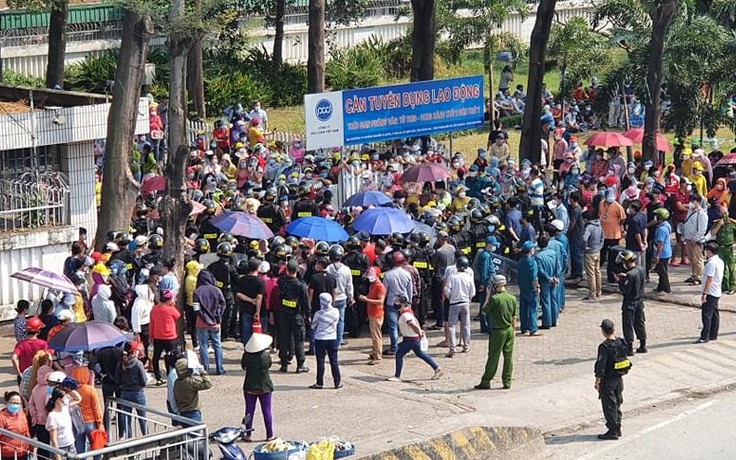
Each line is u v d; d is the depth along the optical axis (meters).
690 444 32.25
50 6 57.25
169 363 32.31
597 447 32.03
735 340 41.09
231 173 54.62
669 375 37.78
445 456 30.11
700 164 53.16
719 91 65.06
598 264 45.88
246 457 29.56
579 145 71.50
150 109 59.03
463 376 37.41
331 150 58.19
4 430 26.03
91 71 70.56
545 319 42.47
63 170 43.94
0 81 63.41
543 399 35.25
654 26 55.25
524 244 41.72
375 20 87.56
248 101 73.75
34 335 31.52
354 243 40.28
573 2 94.44
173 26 39.16
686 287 47.12
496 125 64.25
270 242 42.00
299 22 84.19
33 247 42.47
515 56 79.69
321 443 28.44
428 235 42.69
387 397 35.00
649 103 55.84
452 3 77.88
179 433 26.44
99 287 35.62
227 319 39.59
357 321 41.47
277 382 36.41
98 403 29.06
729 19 72.81
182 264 39.22
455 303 39.34
